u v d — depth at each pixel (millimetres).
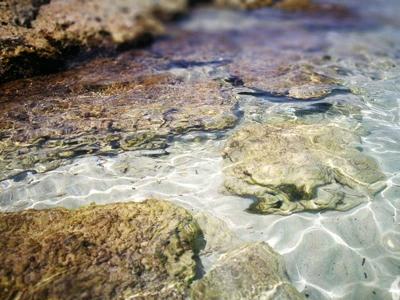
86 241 729
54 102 1372
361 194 961
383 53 2184
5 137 1179
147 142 1200
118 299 645
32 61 1566
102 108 1345
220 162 1115
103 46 1954
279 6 3609
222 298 698
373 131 1252
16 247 717
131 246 729
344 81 1655
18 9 1827
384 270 792
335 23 3111
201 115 1322
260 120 1317
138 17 2416
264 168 1005
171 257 733
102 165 1115
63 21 1902
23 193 1003
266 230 886
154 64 1857
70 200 987
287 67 1858
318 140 1126
